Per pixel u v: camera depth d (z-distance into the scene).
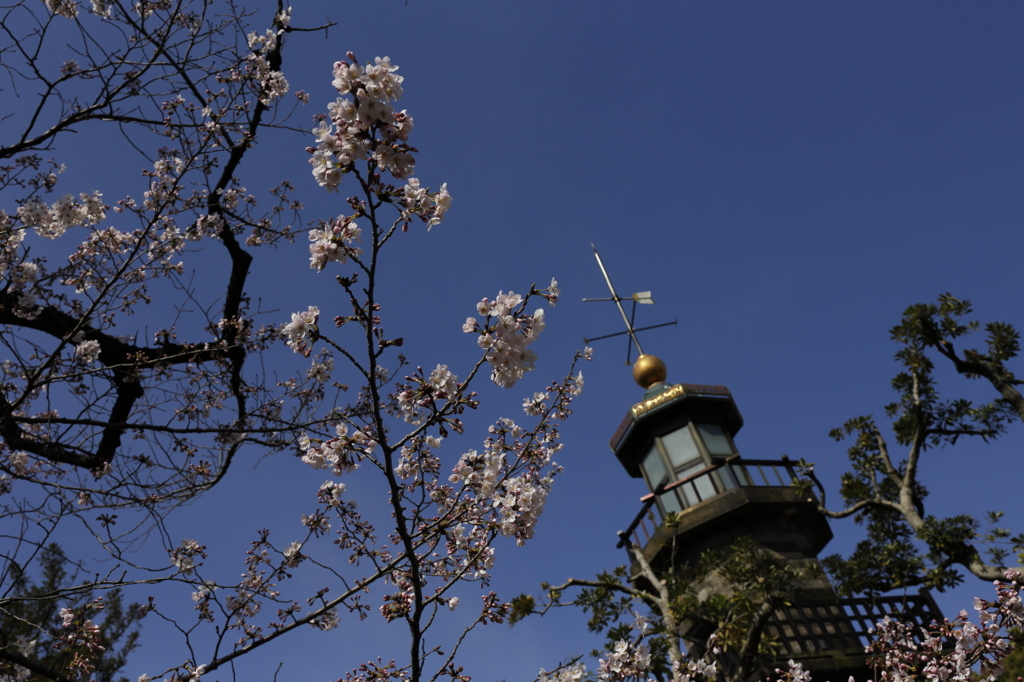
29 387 5.68
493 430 6.13
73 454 7.27
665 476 21.08
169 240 7.35
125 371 7.11
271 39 7.32
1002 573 14.45
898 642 10.98
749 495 17.55
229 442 7.60
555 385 6.48
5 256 6.32
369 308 3.98
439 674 5.37
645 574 14.98
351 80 3.46
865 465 18.00
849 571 16.78
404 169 3.56
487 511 5.32
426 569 6.02
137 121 6.07
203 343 7.59
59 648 6.00
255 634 6.04
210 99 6.99
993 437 17.03
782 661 13.85
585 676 5.81
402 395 4.38
